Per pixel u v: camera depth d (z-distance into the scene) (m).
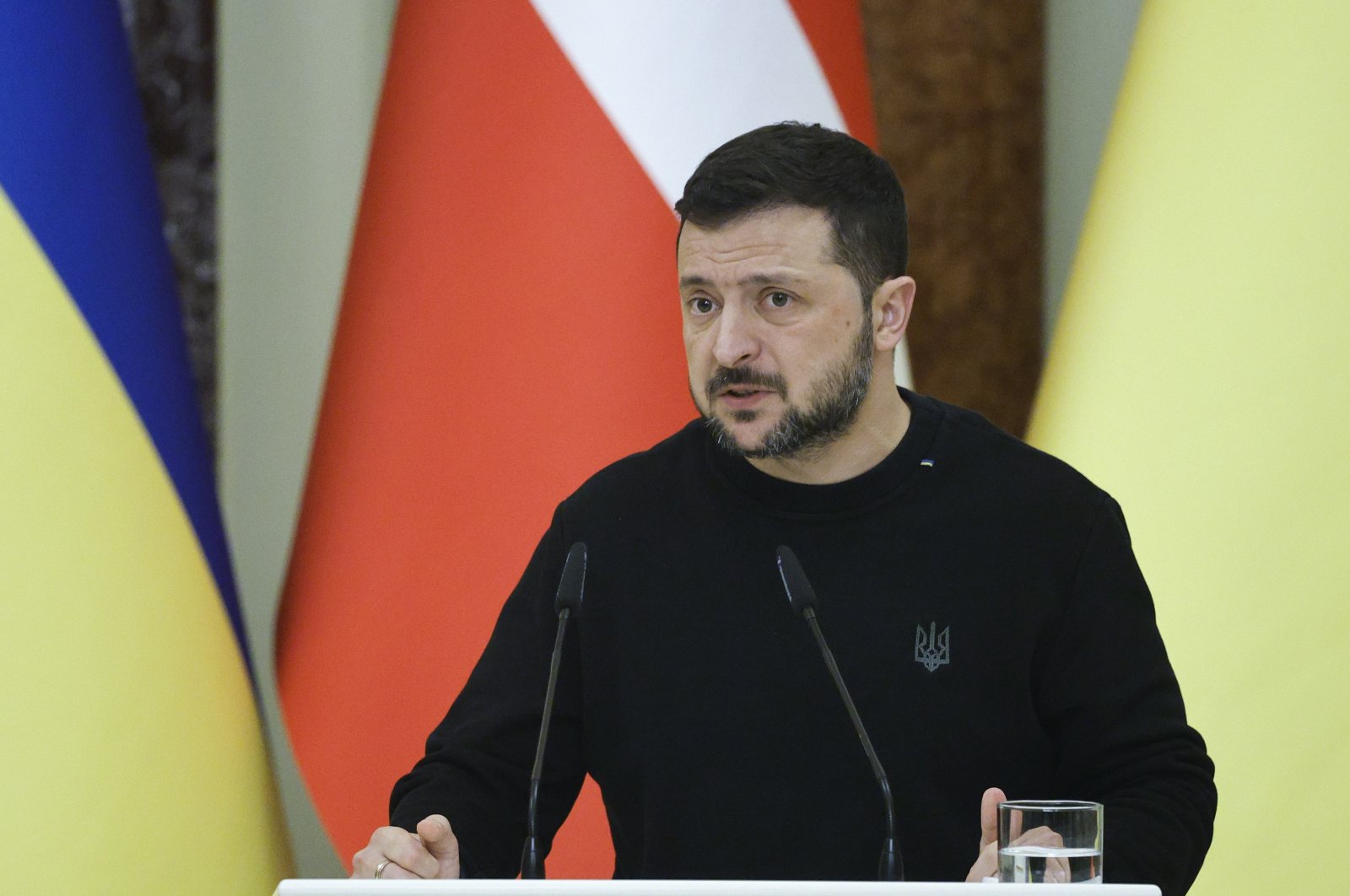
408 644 10.07
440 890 4.24
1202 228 9.68
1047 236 13.33
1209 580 9.09
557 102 10.16
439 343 10.15
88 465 9.18
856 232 6.76
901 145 13.28
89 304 9.57
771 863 6.84
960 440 7.36
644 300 10.06
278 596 10.99
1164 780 6.55
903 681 6.92
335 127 10.88
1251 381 9.13
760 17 10.27
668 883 4.19
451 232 10.18
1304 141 9.20
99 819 8.90
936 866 6.77
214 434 12.56
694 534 7.32
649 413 10.02
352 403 10.26
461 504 10.07
